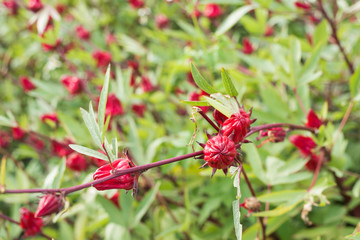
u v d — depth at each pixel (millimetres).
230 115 622
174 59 1325
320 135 805
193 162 979
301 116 938
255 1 985
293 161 854
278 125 714
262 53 1237
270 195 790
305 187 944
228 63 1173
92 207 1031
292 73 907
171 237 1018
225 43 1042
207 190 1020
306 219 774
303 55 1265
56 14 1075
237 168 621
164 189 1029
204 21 1360
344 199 960
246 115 630
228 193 986
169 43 1400
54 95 1273
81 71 1495
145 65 1425
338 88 1448
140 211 915
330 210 983
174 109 1277
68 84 1069
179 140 948
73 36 1500
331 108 1290
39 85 1257
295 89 910
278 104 965
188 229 1029
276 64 994
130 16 1721
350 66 1043
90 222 1093
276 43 1051
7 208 1398
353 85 874
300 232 958
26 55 1579
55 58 1438
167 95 1198
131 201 939
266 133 753
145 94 1174
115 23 1782
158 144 968
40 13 1090
